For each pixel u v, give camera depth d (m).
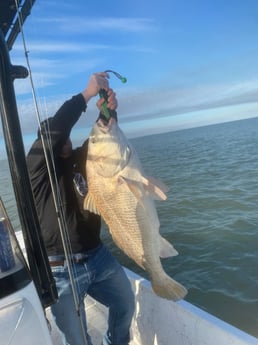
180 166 20.08
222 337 2.17
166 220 9.95
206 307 5.22
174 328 2.52
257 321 4.75
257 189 12.61
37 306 1.41
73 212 2.33
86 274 2.38
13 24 1.97
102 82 2.04
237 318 4.85
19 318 1.35
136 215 2.05
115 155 2.01
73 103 2.05
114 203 2.07
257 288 5.50
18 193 1.52
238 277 5.89
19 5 1.84
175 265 6.73
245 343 2.03
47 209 2.28
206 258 6.86
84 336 2.14
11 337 1.34
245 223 8.86
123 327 2.58
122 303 2.52
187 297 5.55
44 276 1.58
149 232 2.07
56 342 3.13
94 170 2.10
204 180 15.55
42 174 2.23
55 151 2.16
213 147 29.12
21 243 3.83
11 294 1.35
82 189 2.34
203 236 8.27
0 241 1.41
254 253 6.80
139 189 2.01
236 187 13.38
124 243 2.12
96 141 2.06
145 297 2.74
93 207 2.21
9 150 1.49
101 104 2.04
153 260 2.11
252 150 24.42
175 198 12.38
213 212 10.35
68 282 2.29
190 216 10.08
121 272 2.56
